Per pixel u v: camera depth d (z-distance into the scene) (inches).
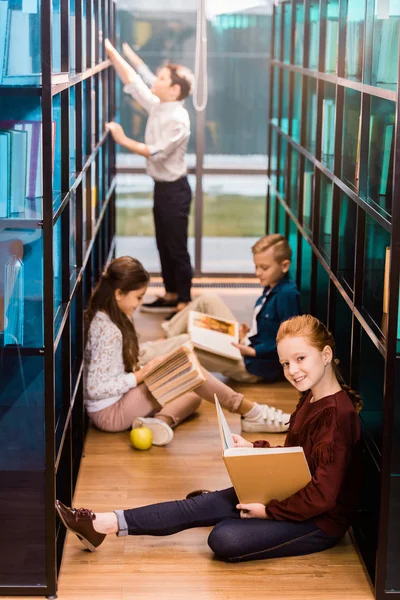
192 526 113.6
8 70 98.6
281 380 178.9
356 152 131.0
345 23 129.8
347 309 139.2
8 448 105.5
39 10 97.6
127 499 126.6
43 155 94.0
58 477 124.2
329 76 137.9
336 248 134.6
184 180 218.5
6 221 95.3
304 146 171.3
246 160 258.1
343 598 104.1
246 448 108.3
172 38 248.4
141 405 148.7
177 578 107.2
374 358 123.2
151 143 212.7
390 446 100.3
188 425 155.0
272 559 111.9
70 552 112.8
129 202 259.0
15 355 99.2
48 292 97.7
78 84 129.2
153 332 208.1
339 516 111.9
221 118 255.6
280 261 171.2
